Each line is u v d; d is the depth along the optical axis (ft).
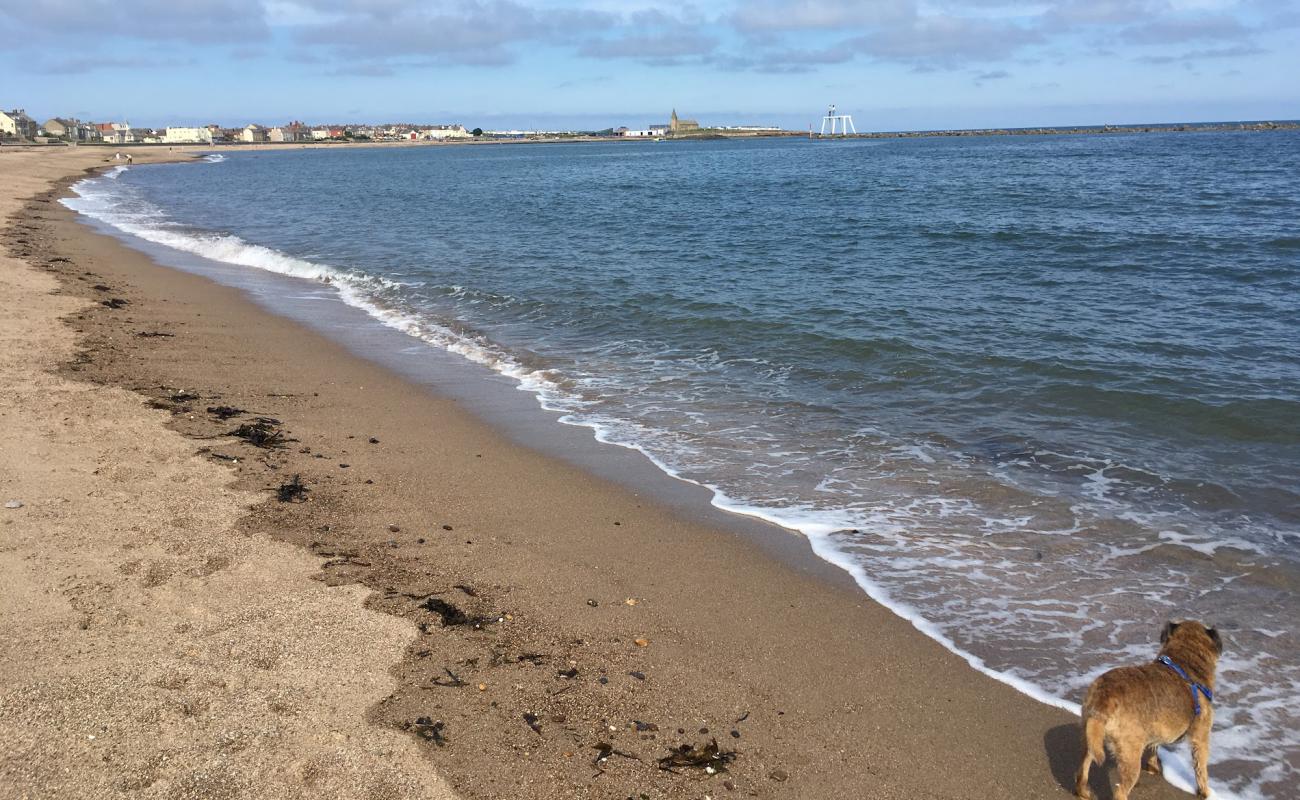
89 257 69.56
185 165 342.64
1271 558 21.11
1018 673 16.81
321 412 32.89
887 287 57.21
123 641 16.22
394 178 231.71
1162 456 27.84
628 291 58.13
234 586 18.72
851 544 22.47
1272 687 16.26
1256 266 58.54
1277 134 466.70
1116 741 12.91
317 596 18.56
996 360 38.47
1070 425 31.01
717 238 86.63
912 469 27.63
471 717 14.82
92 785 12.52
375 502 24.35
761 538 22.85
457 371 40.34
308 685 15.34
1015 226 85.25
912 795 13.58
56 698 14.35
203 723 14.05
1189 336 41.09
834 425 32.04
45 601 17.39
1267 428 29.40
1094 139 457.27
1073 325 44.27
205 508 22.76
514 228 99.96
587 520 23.86
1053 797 13.62
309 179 229.25
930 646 17.76
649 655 17.21
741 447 29.99
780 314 49.44
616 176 225.15
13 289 51.19
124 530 21.01
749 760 14.21
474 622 18.01
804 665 17.07
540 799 13.01
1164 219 86.89
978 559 21.54
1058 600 19.52
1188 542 22.12
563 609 18.90
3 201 118.01
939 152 331.16
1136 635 18.04
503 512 24.22
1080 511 24.16
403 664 16.24
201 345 42.24
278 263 72.23
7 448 25.61
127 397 32.04
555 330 48.93
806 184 165.27
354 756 13.58
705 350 43.50
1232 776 14.12
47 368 35.04
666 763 13.98
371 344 45.42
